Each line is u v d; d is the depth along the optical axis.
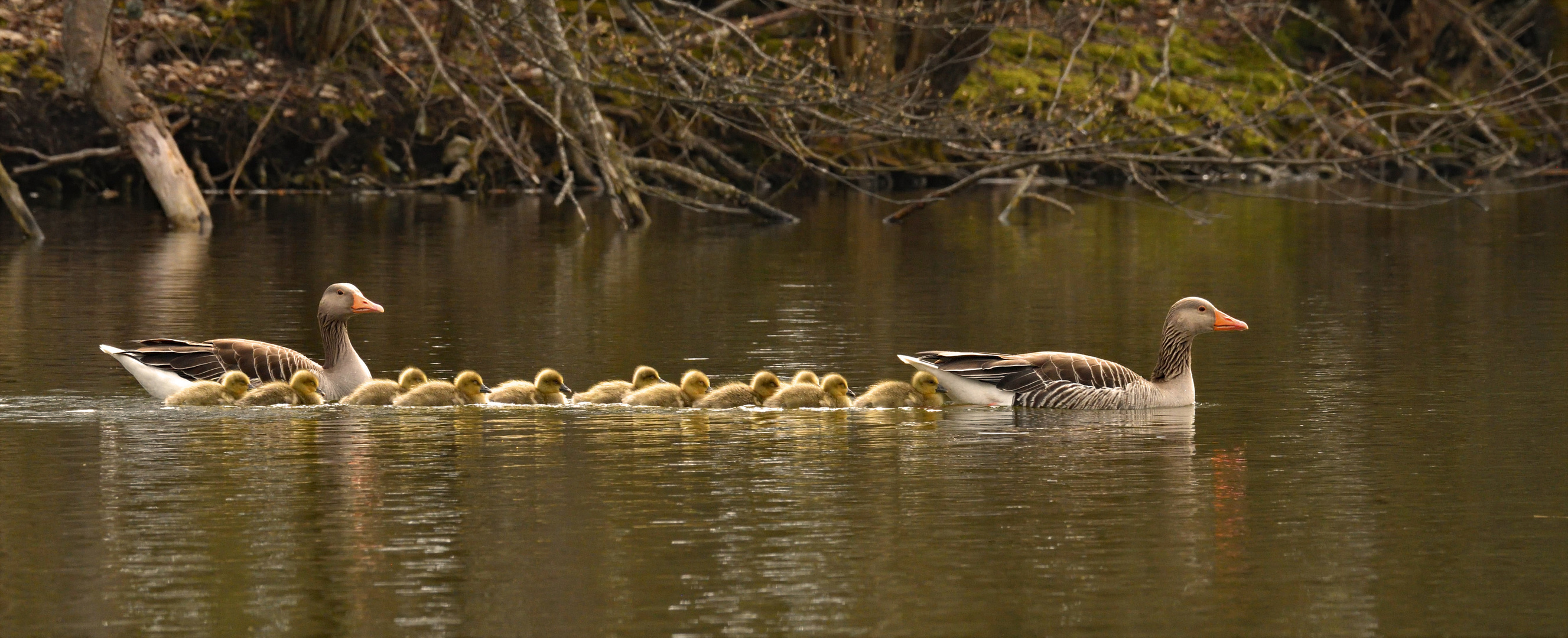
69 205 36.34
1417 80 48.31
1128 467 12.17
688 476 11.80
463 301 22.30
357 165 40.94
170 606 8.88
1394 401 15.11
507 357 17.64
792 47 42.72
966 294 23.56
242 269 25.45
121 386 15.50
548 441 13.09
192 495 11.15
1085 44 48.12
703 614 8.73
